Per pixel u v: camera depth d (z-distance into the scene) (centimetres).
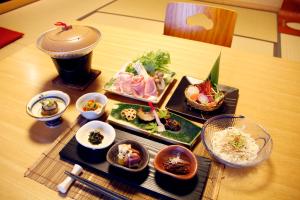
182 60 78
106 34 91
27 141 54
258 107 62
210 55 80
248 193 45
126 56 80
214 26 90
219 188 45
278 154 52
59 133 55
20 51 83
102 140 53
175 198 43
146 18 209
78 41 60
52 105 57
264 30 199
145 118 57
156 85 66
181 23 94
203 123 58
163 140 54
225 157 49
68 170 48
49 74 73
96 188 44
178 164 46
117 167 46
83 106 60
